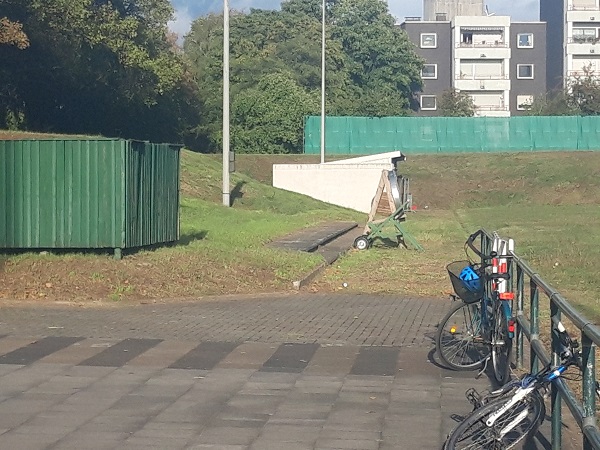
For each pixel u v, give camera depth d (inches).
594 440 177.8
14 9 1478.8
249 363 370.6
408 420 287.3
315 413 295.3
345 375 350.3
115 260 611.2
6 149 617.0
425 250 978.1
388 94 3105.3
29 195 619.8
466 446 231.6
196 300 553.9
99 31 1657.2
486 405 233.0
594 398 191.0
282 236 1061.1
